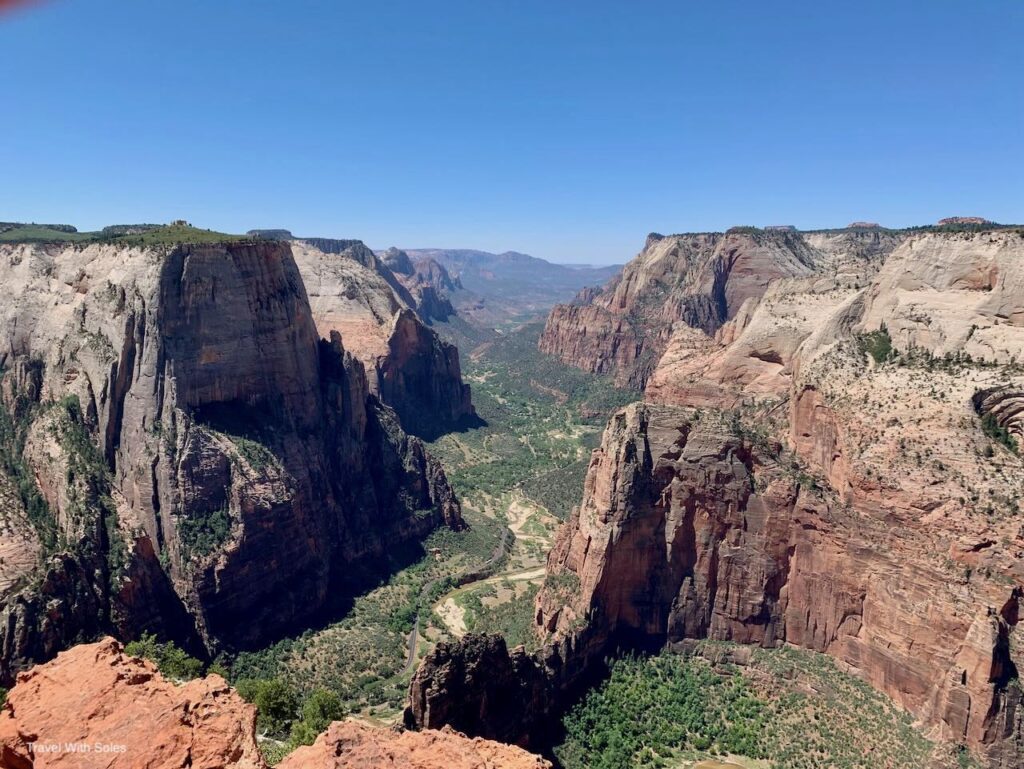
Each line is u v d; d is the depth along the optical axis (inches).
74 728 962.7
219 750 966.4
